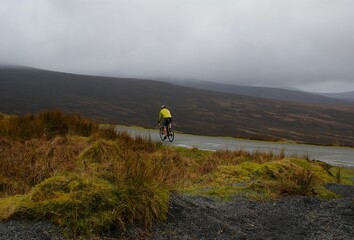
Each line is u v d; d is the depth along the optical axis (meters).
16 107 108.38
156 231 4.93
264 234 5.20
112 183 5.61
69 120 14.41
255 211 6.27
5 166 8.50
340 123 147.88
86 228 4.59
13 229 4.42
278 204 6.76
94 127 14.38
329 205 6.77
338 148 20.78
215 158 11.80
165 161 10.51
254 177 8.76
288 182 7.95
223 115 147.88
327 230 5.45
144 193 5.30
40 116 14.12
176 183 7.88
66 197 4.95
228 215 5.91
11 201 5.32
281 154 12.73
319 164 11.27
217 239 4.87
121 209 4.98
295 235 5.21
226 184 8.18
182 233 4.96
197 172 10.02
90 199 4.95
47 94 156.25
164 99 185.12
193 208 5.90
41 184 5.36
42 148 10.52
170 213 5.50
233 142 21.03
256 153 12.95
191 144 18.44
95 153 9.31
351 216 6.12
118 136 13.78
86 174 5.97
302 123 141.00
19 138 11.95
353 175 10.94
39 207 4.83
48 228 4.52
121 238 4.62
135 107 146.00
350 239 5.09
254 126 119.75
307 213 6.28
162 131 19.62
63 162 9.15
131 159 6.54
